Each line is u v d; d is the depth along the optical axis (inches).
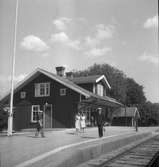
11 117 861.2
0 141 681.6
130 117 2110.0
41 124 816.9
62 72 1688.0
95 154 546.9
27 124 1392.7
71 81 1611.7
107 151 617.3
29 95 1459.2
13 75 869.2
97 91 1596.9
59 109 1380.4
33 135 874.1
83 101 1328.7
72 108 1348.4
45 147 567.5
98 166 446.9
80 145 592.4
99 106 1560.0
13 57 869.8
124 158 534.0
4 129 993.5
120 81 2459.4
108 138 765.3
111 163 480.1
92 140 699.4
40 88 1439.5
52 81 1413.6
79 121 1003.3
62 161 403.9
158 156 540.4
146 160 513.7
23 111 1408.7
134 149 676.1
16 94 1483.8
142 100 2800.2
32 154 475.2
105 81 1694.1
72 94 1357.0
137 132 1105.4
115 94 2405.3
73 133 974.4
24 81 1455.5
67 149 524.1
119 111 2167.8
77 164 464.1
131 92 2775.6
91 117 1465.3
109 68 2498.8
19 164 377.1
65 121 1357.0
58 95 1390.3
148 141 898.1
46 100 1416.1
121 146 727.1
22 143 637.9
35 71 1440.7
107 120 1736.0
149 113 2534.5
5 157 442.3
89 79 1578.5
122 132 1080.2
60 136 832.9
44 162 397.4
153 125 2581.2
